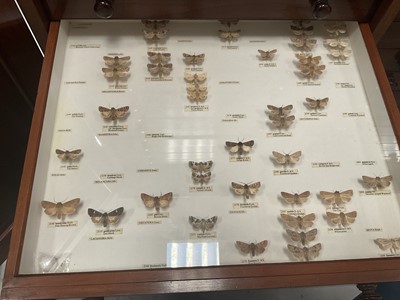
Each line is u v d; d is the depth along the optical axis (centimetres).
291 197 34
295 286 28
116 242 31
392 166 35
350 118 39
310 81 41
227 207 33
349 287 48
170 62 41
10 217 55
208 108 38
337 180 35
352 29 43
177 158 35
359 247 32
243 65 41
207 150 36
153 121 37
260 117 38
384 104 37
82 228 32
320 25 44
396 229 33
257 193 34
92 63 40
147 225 32
